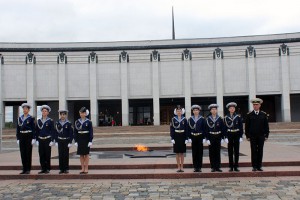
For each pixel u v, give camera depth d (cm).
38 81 5053
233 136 1183
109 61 5097
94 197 902
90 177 1178
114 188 1014
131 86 5088
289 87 4869
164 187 1012
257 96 5084
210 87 5012
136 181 1121
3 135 3956
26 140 1224
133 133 3916
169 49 5066
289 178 1120
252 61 4941
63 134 1222
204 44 5019
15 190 1012
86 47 5078
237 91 4972
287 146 2020
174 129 1192
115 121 5456
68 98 5069
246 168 1259
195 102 5338
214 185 1025
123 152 1925
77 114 5425
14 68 5019
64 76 5056
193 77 5038
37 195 940
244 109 5272
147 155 1695
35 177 1192
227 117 1189
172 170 1248
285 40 4872
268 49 4922
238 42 4959
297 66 4866
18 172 1257
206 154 1756
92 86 5069
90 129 1202
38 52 5050
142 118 5478
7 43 4997
